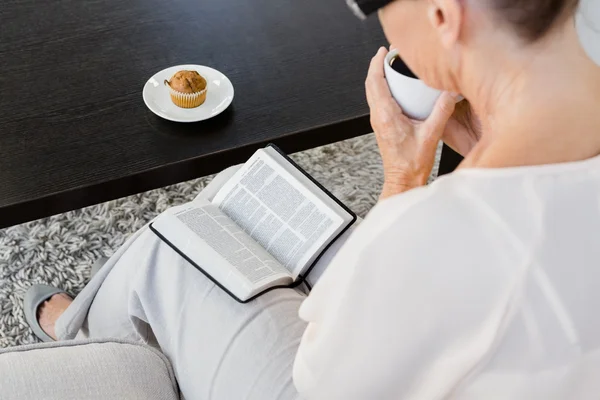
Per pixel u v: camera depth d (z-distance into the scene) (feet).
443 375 1.77
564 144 1.72
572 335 1.67
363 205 5.68
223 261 3.19
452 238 1.69
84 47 4.38
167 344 3.26
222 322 3.07
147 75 4.29
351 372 1.90
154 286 3.32
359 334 1.82
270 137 4.05
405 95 2.91
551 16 1.64
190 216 3.41
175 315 3.20
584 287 1.66
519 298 1.64
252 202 3.61
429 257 1.70
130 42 4.45
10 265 5.04
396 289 1.73
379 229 1.77
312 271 3.50
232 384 2.94
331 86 4.35
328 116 4.18
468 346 1.70
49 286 4.89
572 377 1.71
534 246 1.64
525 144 1.73
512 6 1.62
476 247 1.67
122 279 3.54
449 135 3.02
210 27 4.60
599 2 1.60
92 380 2.88
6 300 4.89
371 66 3.01
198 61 4.40
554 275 1.65
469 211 1.70
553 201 1.68
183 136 3.99
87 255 5.16
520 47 1.69
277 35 4.61
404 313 1.74
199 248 3.23
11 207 3.59
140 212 5.41
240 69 4.39
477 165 1.79
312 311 1.98
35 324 4.70
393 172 2.98
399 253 1.72
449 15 1.67
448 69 1.87
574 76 1.69
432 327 1.72
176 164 3.88
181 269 3.25
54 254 5.13
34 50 4.32
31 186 3.66
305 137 4.15
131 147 3.91
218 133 4.03
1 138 3.84
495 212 1.68
